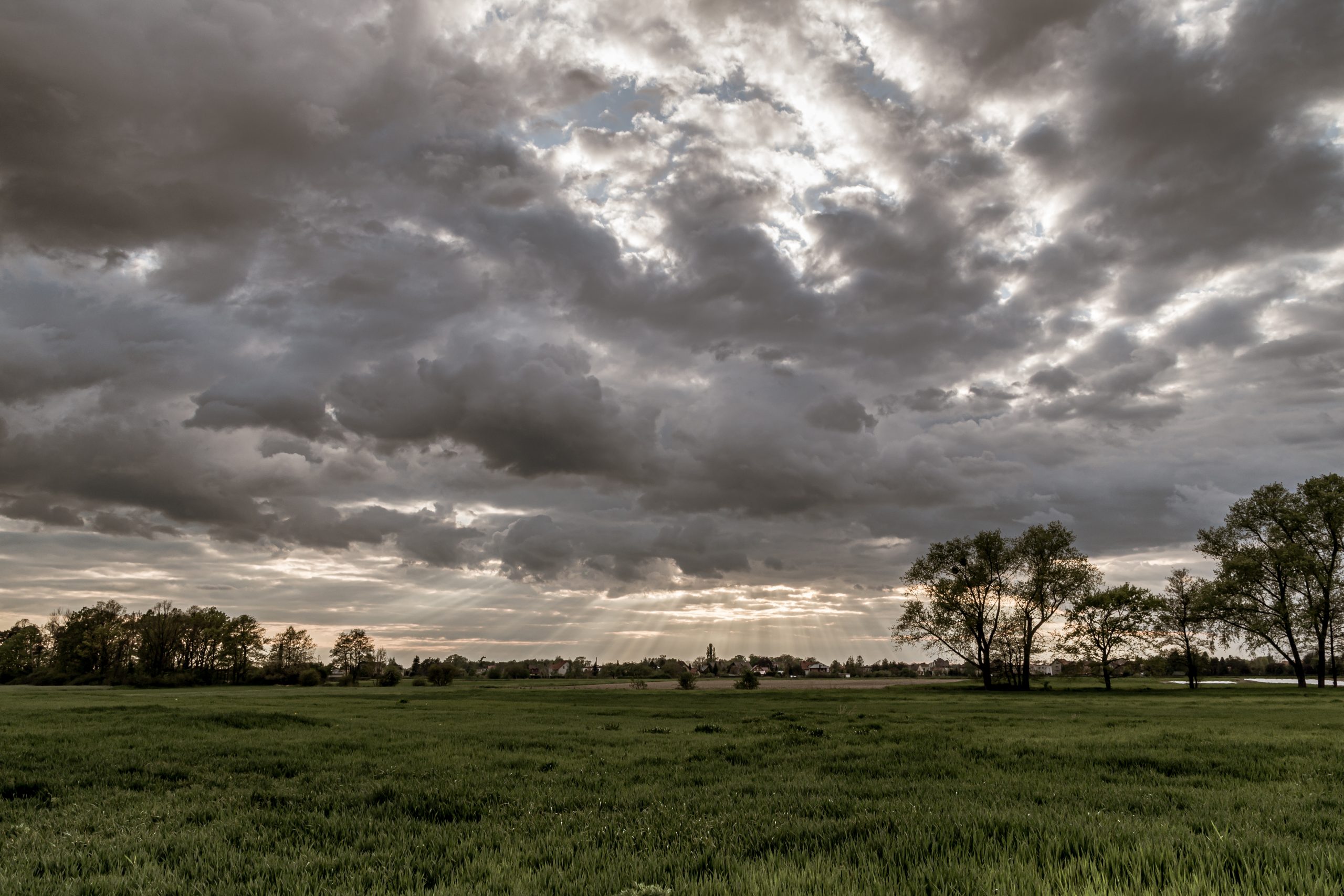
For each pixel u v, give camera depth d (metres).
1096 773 13.91
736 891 6.13
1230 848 7.07
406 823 9.67
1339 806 9.88
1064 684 95.94
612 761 16.44
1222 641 71.50
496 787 12.60
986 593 84.12
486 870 7.18
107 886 6.73
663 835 8.53
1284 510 69.06
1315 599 65.75
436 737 22.50
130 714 30.23
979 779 13.13
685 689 87.44
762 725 26.98
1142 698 56.34
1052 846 7.39
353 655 148.75
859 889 6.24
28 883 6.76
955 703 48.31
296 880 6.78
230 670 135.50
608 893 6.34
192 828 9.34
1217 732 22.41
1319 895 5.68
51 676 131.12
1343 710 34.94
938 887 6.22
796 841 8.09
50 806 11.32
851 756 16.98
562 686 103.75
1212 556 73.88
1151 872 6.43
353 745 19.91
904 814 9.34
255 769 15.56
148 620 135.12
